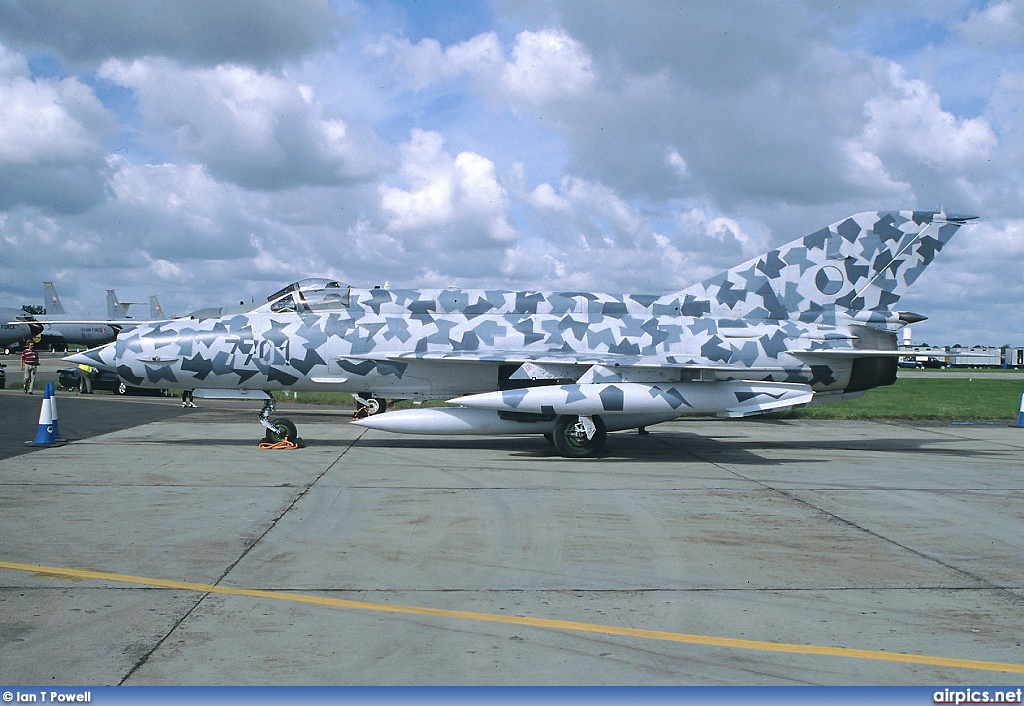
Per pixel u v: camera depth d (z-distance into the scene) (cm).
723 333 1440
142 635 492
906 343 3362
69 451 1322
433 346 1420
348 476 1090
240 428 1725
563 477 1110
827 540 760
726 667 455
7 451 1312
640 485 1052
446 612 541
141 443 1448
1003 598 588
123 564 646
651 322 1456
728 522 831
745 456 1384
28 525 777
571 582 614
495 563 663
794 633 510
